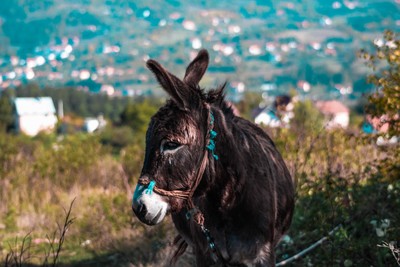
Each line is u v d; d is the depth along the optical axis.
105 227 9.98
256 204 4.60
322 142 9.05
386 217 6.72
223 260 4.70
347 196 7.20
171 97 4.05
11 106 85.19
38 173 14.98
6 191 13.55
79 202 12.30
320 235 6.88
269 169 4.95
